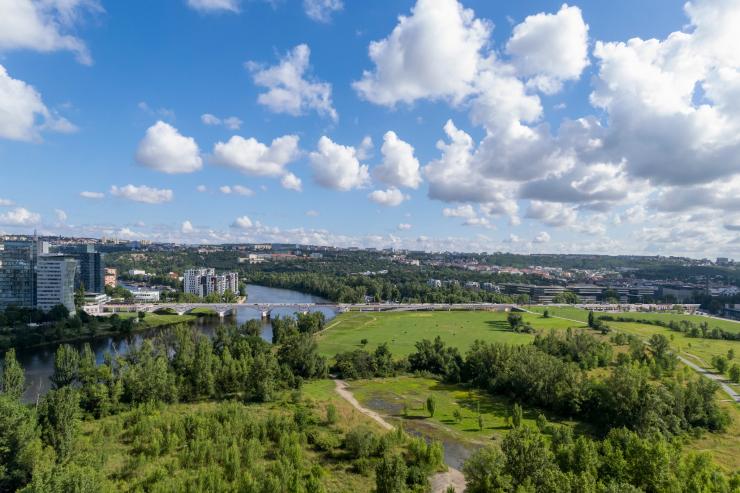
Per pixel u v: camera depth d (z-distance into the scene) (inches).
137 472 3846.0
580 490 3058.6
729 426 5457.7
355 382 7726.4
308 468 4133.9
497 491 3125.0
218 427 4611.2
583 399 5856.3
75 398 4448.8
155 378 6038.4
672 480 3309.5
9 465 3604.8
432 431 5378.9
